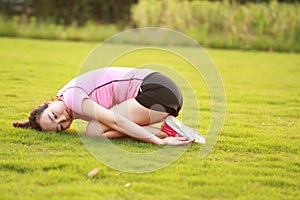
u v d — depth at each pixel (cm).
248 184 504
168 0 2128
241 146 638
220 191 484
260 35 2077
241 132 709
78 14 2505
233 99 994
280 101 989
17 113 780
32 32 2158
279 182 515
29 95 935
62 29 2247
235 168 551
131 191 476
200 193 477
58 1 2488
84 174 515
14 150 582
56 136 640
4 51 1641
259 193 484
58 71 1264
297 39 2058
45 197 455
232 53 1895
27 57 1516
